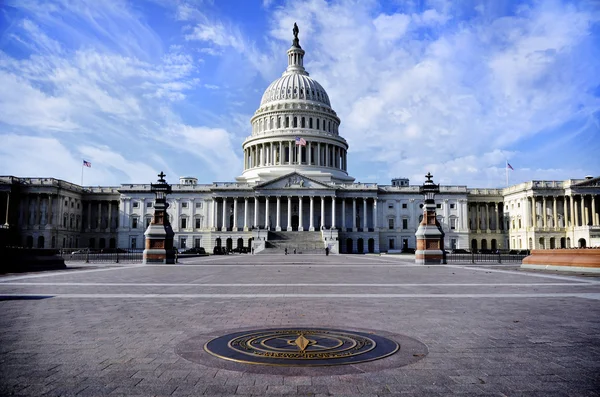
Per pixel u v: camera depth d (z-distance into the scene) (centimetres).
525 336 1288
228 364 998
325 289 2538
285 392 830
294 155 15225
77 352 1109
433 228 5516
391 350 1112
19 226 12138
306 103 15600
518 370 970
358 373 938
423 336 1279
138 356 1069
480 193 14025
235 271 4178
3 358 1058
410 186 13962
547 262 4228
